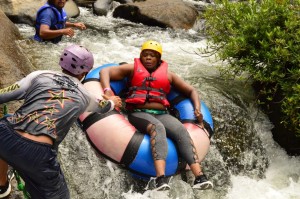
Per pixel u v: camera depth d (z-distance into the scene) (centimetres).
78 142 325
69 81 231
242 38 389
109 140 304
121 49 502
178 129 310
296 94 351
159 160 292
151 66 343
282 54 362
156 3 629
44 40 468
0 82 342
